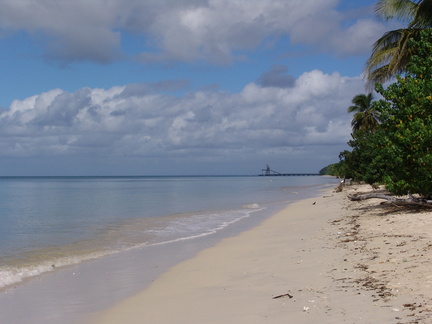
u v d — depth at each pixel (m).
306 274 8.42
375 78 25.08
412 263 7.88
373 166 29.58
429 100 14.54
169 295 8.23
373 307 5.79
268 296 7.20
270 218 22.59
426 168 14.22
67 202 40.56
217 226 20.19
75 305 7.93
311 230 15.32
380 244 10.27
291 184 102.94
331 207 24.81
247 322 5.98
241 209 29.75
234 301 7.18
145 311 7.26
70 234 18.19
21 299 8.41
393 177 16.56
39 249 14.48
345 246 10.82
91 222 22.72
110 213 28.11
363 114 58.97
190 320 6.45
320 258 9.78
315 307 6.19
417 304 5.64
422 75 16.02
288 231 16.12
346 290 6.85
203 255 12.64
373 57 23.86
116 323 6.75
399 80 16.14
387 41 24.19
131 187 92.44
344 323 5.34
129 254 13.38
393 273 7.41
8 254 13.56
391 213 16.53
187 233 18.05
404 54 21.44
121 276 10.30
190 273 10.17
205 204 35.69
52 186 105.81
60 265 11.83
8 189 82.69
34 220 24.02
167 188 82.25
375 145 18.09
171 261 11.97
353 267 8.38
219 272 9.94
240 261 11.02
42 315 7.38
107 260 12.45
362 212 18.83
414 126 14.45
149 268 11.12
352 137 43.62
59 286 9.45
